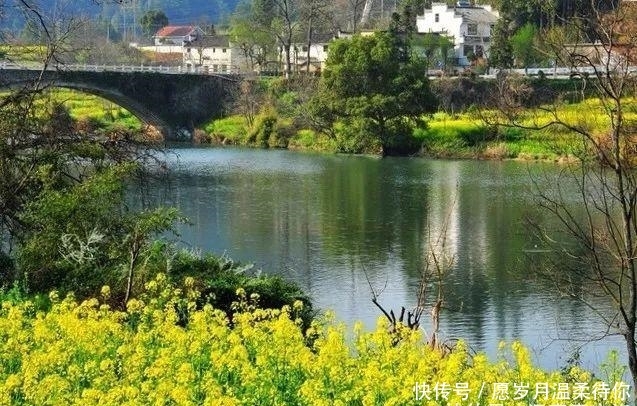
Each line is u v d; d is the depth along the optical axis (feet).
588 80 51.21
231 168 199.41
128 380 38.60
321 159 219.61
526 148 213.87
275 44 377.50
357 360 41.55
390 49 229.45
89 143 79.41
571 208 132.26
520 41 280.10
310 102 243.60
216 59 422.82
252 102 275.59
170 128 276.41
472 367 43.60
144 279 65.57
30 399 36.19
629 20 51.62
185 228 127.44
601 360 70.33
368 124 228.43
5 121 76.84
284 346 41.86
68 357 40.63
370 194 160.45
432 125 235.81
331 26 397.19
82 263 66.64
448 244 116.57
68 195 69.82
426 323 82.53
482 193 157.89
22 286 64.13
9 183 75.10
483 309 86.79
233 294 65.87
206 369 41.19
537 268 78.13
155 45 507.71
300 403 37.58
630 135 50.67
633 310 48.62
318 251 113.39
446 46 325.62
